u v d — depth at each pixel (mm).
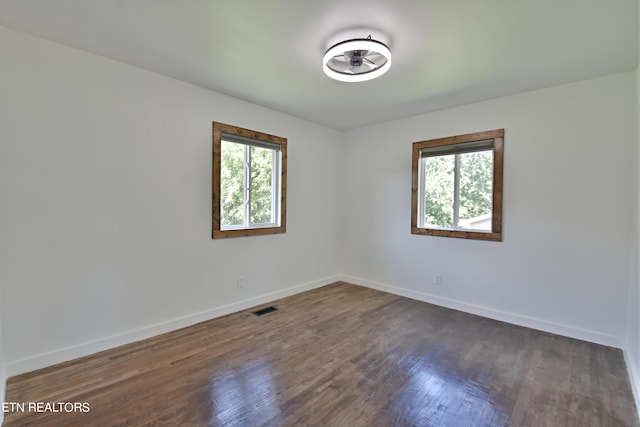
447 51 2242
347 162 4691
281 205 3855
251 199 3594
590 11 1761
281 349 2525
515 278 3131
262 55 2354
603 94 2646
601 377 2148
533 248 3020
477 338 2771
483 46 2168
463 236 3471
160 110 2742
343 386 2023
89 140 2365
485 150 3342
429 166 3863
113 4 1753
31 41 2111
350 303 3723
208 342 2639
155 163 2729
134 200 2611
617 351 2529
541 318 2977
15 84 2061
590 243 2725
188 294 2990
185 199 2941
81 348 2354
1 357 1918
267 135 3631
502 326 3057
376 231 4332
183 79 2836
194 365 2258
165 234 2812
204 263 3109
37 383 2000
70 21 1937
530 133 3014
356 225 4590
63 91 2242
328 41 2137
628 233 2549
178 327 2910
